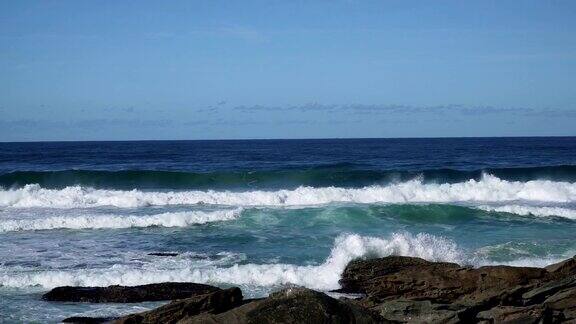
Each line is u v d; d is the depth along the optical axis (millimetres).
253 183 36031
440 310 11352
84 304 13406
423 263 15562
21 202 27344
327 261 16781
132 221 22469
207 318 10086
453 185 31188
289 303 10047
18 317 12492
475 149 88000
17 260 17328
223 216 23406
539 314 10953
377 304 12156
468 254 17719
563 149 86188
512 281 13227
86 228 22141
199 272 15609
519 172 39531
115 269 16172
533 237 20641
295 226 22375
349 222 23141
